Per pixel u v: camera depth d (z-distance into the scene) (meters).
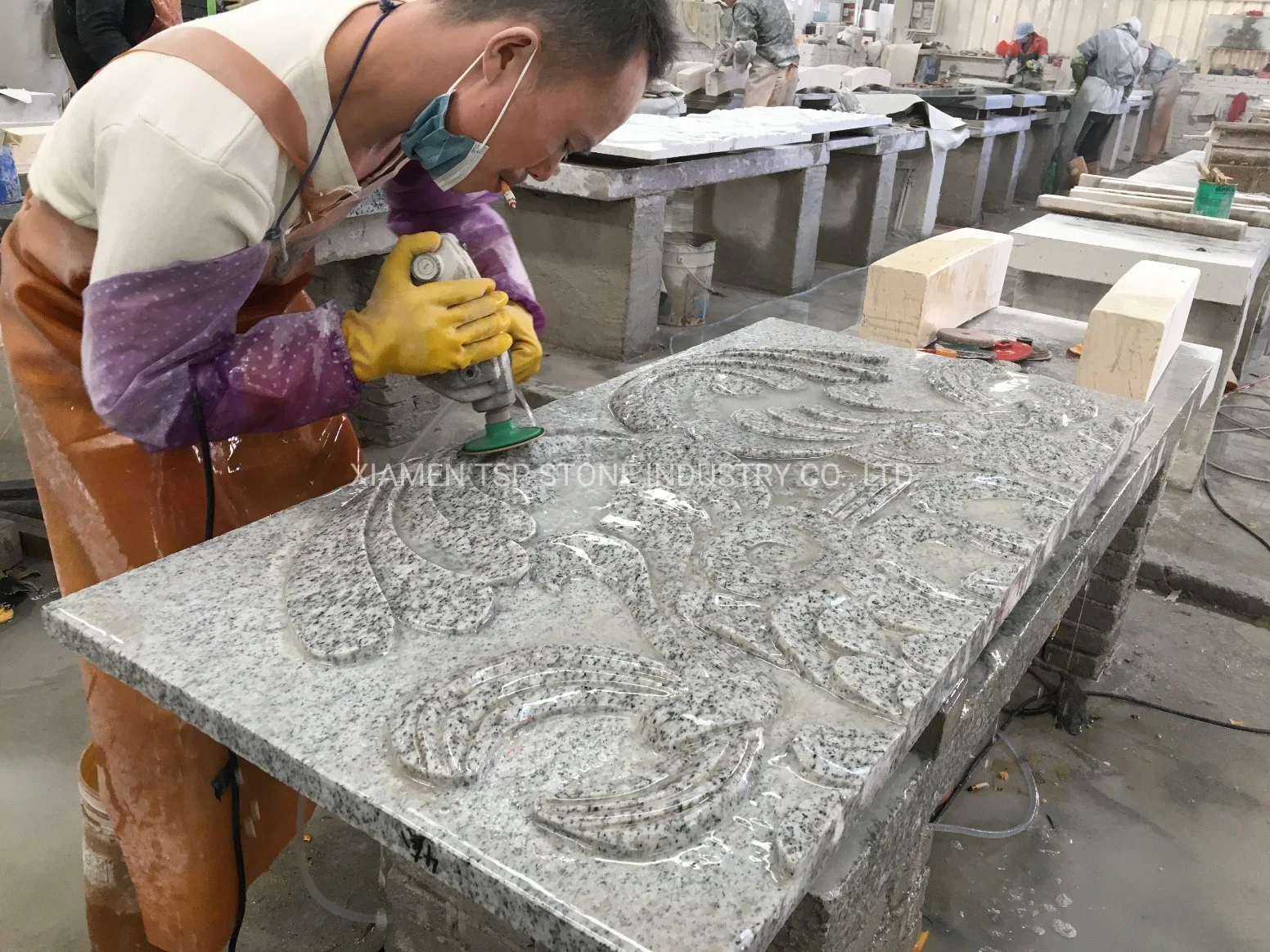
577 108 1.05
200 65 0.95
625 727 0.84
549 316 4.29
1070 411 1.62
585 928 0.64
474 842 0.70
